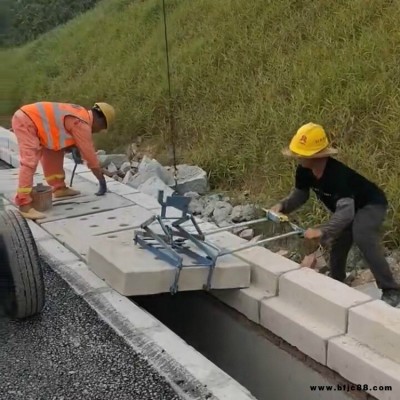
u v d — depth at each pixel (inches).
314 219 195.8
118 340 142.8
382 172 201.6
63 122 225.3
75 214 223.1
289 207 166.6
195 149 287.6
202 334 180.9
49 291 168.9
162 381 125.9
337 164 154.9
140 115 342.6
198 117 304.5
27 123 219.6
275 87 273.7
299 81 265.6
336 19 286.2
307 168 156.6
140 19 463.2
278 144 242.8
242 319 165.5
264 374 159.3
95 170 238.2
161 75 352.5
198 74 327.9
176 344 139.4
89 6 647.8
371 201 153.8
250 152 253.6
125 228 204.5
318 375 141.2
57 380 129.8
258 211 221.3
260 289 162.1
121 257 167.5
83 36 522.0
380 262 154.9
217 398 117.7
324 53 269.9
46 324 153.3
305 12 309.6
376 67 242.1
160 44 386.3
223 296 168.4
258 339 159.5
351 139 226.2
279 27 315.6
